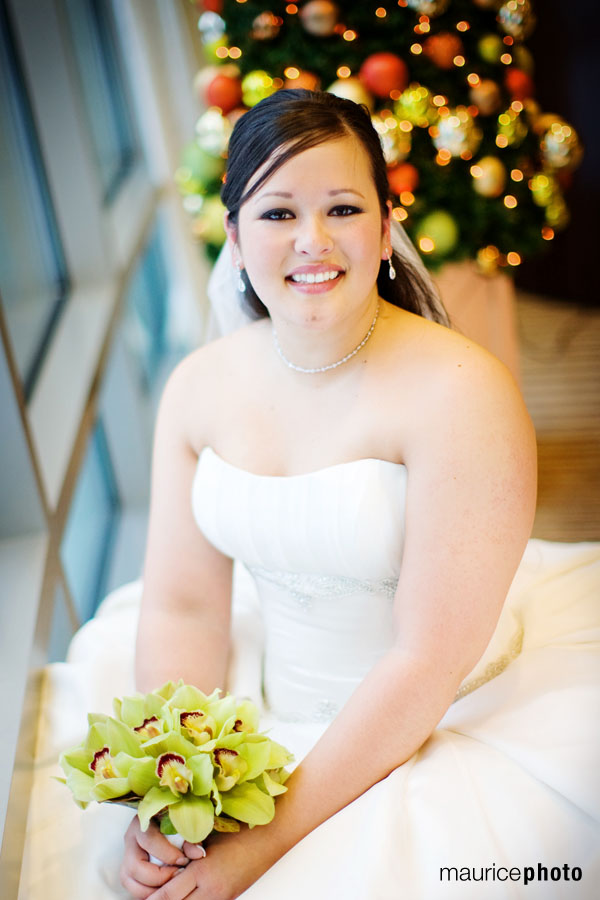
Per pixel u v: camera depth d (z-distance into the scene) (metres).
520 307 5.43
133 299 4.41
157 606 1.79
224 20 2.84
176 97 5.02
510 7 2.76
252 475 1.64
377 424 1.53
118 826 1.58
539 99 5.11
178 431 1.79
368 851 1.32
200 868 1.39
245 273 1.71
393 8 2.67
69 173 3.36
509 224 2.86
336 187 1.42
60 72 3.24
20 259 3.06
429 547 1.46
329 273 1.46
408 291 1.73
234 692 1.78
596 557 1.98
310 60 2.70
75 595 2.99
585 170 5.09
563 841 1.35
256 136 1.45
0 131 3.03
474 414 1.46
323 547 1.56
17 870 1.46
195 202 2.95
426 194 2.70
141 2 4.66
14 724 1.65
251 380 1.69
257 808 1.37
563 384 4.41
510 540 1.46
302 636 1.69
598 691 1.51
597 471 3.70
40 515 2.19
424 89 2.63
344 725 1.47
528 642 1.76
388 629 1.64
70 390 2.75
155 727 1.40
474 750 1.47
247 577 2.13
